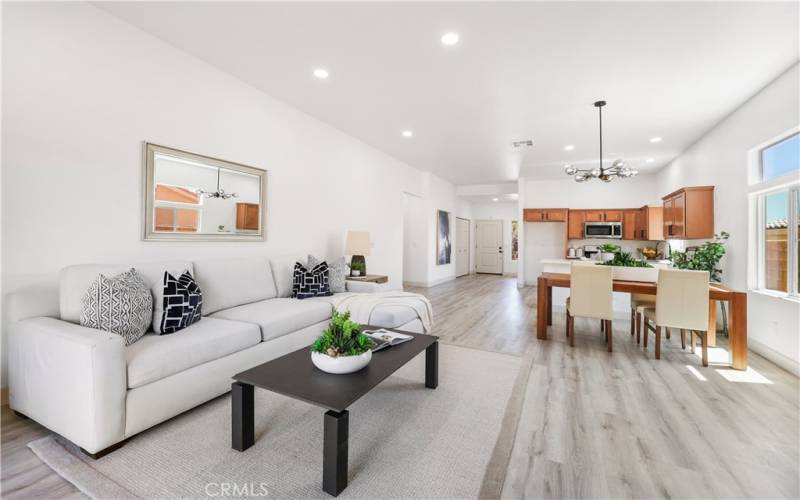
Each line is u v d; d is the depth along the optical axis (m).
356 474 1.58
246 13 2.37
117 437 1.67
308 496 1.44
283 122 3.85
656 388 2.53
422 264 7.90
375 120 4.35
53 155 2.16
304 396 1.52
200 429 1.91
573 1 2.18
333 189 4.66
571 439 1.88
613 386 2.56
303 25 2.49
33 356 1.80
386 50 2.79
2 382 2.02
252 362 2.41
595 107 3.84
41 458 1.63
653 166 6.64
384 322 3.07
